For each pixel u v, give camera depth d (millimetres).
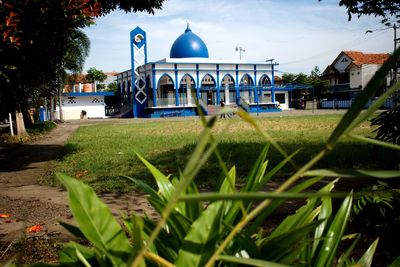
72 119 50250
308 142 12219
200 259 900
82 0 7848
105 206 1025
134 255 652
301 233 1023
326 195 699
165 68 45625
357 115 778
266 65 50781
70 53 9438
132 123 31672
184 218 1236
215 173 7367
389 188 3432
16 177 8570
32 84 9383
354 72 50438
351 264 1515
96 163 9602
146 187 1492
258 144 12133
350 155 8430
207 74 47781
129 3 11219
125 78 54969
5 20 6664
